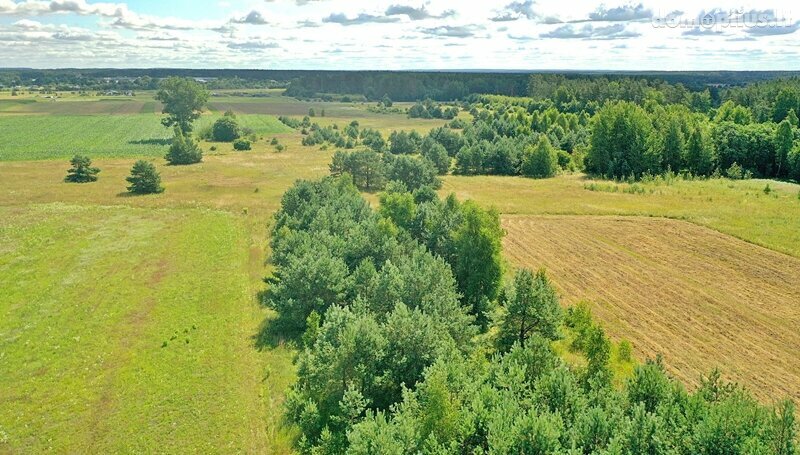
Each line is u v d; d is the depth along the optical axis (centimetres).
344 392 3344
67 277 5872
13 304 5216
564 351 4084
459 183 10850
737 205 8325
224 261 6388
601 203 8750
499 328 4300
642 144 11175
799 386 3650
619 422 2608
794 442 2545
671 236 7031
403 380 3441
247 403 3741
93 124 19612
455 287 4431
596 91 19188
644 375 2928
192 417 3591
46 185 10319
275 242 6300
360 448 2681
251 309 5147
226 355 4331
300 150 15062
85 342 4512
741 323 4594
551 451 2450
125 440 3378
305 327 4631
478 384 2995
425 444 2620
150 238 7206
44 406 3691
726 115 14650
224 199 9350
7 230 7450
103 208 8712
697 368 3891
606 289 5378
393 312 3794
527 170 11850
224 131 16800
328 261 4678
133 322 4869
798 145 10500
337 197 7012
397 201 5953
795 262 6006
